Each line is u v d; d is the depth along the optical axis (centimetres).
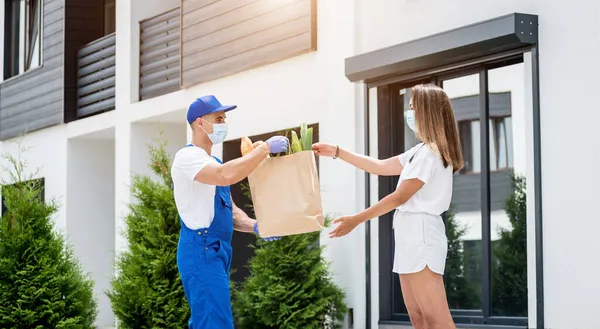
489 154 830
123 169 1352
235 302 971
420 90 548
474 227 848
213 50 1166
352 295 944
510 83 807
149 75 1330
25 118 1600
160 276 1004
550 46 752
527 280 782
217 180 552
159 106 1275
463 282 861
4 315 972
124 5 1362
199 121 582
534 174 758
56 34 1521
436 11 857
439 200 539
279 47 1059
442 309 537
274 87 1073
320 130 1003
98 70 1452
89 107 1460
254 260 966
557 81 745
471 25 787
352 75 914
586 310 720
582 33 728
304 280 936
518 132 802
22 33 1666
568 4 739
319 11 1004
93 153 1514
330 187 977
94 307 1040
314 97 1012
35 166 1586
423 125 544
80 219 1498
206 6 1181
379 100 923
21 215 1008
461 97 851
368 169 611
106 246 1512
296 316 923
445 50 810
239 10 1122
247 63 1108
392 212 919
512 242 814
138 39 1351
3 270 977
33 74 1580
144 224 1029
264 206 566
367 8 938
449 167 545
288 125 1051
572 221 731
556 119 745
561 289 738
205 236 571
